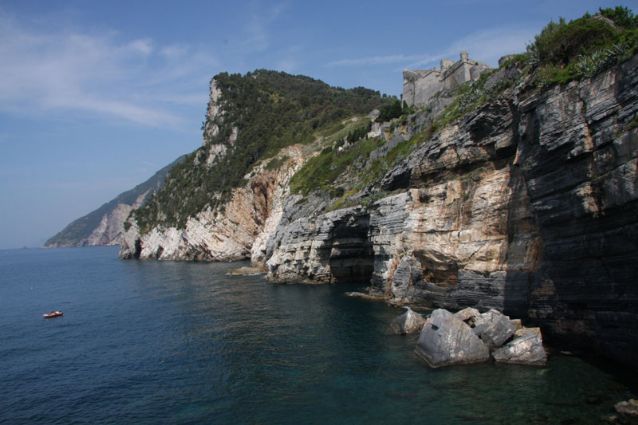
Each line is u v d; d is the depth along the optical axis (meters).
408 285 42.69
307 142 120.69
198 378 26.48
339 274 63.22
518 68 36.19
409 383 23.09
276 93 171.38
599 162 22.78
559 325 26.47
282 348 31.17
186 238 131.62
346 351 29.30
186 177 162.88
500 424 18.19
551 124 25.95
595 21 29.12
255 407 21.84
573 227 24.70
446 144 41.22
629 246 21.08
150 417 21.67
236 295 56.38
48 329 43.66
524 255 31.02
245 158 130.00
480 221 35.94
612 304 22.55
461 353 25.25
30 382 27.92
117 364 30.36
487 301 33.12
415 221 42.53
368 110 141.12
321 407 21.22
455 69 69.88
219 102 167.75
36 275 112.62
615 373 21.80
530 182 27.91
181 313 46.69
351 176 69.06
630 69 21.84
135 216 172.38
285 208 81.81
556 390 20.62
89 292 70.50
